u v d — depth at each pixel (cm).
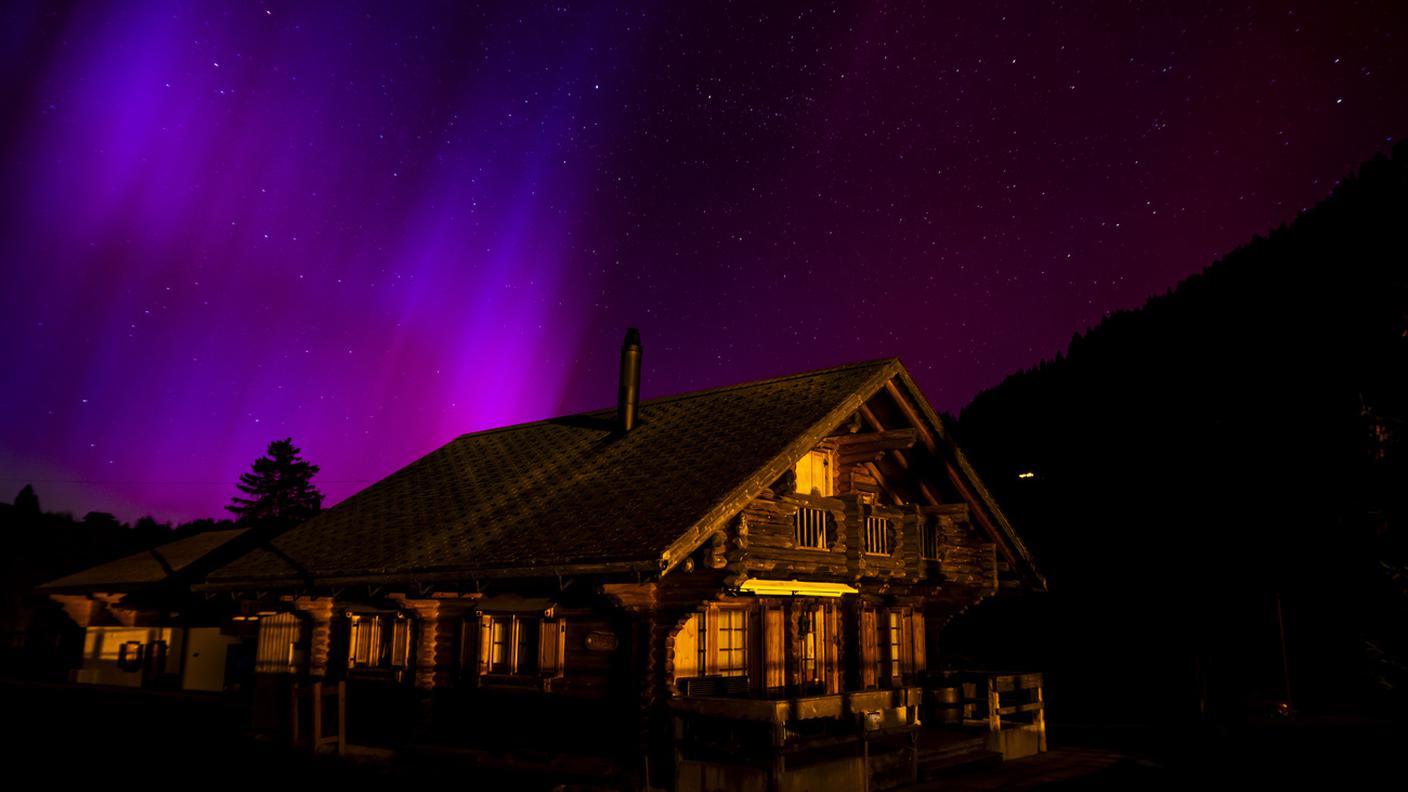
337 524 1739
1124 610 3178
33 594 2822
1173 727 2330
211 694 2388
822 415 1342
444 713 1411
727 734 1208
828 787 1110
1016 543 1736
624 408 1642
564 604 1305
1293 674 2942
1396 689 2478
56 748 1497
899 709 1396
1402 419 1995
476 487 1677
